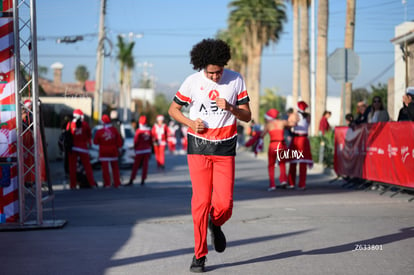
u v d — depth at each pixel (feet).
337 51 52.34
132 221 25.86
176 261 17.58
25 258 18.39
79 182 45.93
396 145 34.86
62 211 30.01
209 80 16.21
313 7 85.05
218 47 15.67
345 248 18.99
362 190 39.45
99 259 18.02
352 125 42.57
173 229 23.62
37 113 24.76
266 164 77.15
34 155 24.77
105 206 31.89
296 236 21.38
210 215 16.58
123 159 69.92
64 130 46.60
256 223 24.71
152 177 58.18
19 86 24.53
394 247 18.99
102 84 92.38
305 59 104.27
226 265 16.97
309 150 40.65
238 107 16.69
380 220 24.86
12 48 24.52
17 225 24.54
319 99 89.81
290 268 16.35
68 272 16.40
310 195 36.22
